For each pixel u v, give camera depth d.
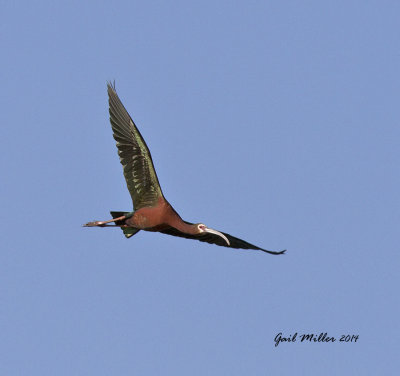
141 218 35.25
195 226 35.62
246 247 36.88
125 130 35.31
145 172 35.22
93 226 35.53
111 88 35.59
